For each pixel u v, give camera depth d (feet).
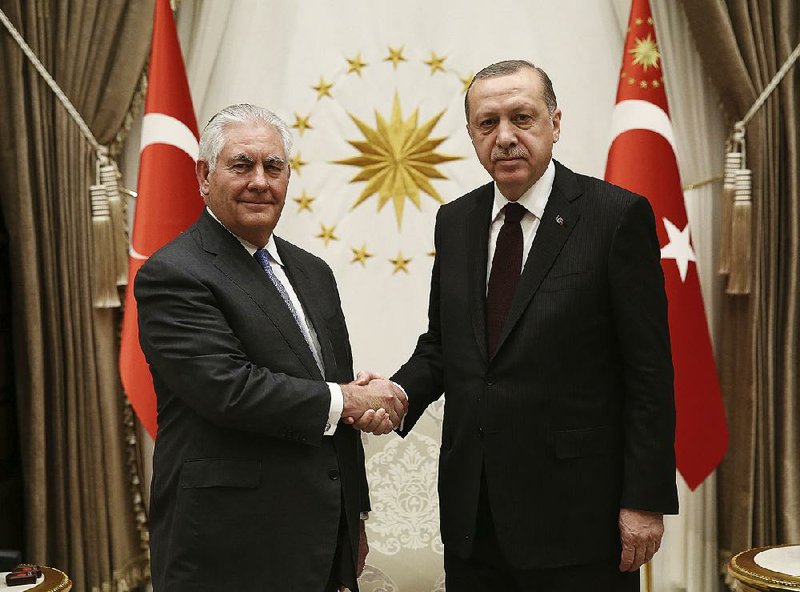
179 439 7.92
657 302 7.91
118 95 12.98
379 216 13.67
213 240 8.14
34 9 12.73
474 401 8.09
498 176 8.07
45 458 12.87
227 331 7.79
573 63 13.56
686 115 13.39
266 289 8.13
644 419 7.82
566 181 8.21
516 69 8.11
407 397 9.01
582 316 7.86
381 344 13.69
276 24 13.65
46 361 13.02
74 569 12.91
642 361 7.84
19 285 12.73
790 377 12.70
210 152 8.12
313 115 13.65
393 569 12.40
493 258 8.38
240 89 13.64
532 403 7.88
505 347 7.96
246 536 7.66
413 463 12.58
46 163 12.89
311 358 8.17
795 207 12.64
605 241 7.89
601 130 13.58
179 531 7.70
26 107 12.84
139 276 8.04
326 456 8.02
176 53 12.85
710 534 13.20
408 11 13.62
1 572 9.63
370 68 13.62
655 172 12.35
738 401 12.92
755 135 12.71
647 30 12.64
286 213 13.70
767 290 12.77
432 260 13.61
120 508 13.09
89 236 12.99
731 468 13.05
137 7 12.96
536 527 7.89
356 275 13.69
